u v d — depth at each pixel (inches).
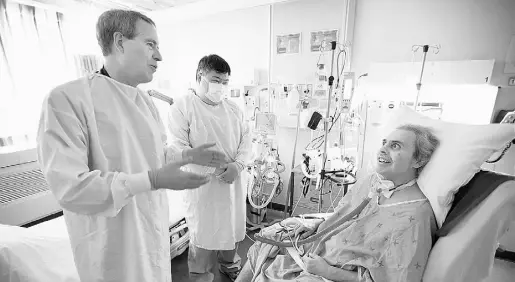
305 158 84.9
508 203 30.0
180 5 114.3
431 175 36.9
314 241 46.6
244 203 64.4
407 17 80.3
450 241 31.8
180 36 124.5
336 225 45.2
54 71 98.2
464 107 75.4
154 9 123.0
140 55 32.2
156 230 36.3
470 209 33.0
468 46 74.2
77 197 24.4
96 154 29.9
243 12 106.2
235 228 63.2
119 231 32.2
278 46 99.3
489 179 34.0
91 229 31.2
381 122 84.8
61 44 99.2
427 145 38.5
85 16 105.0
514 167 68.0
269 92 103.3
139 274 33.8
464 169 33.3
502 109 73.4
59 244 45.1
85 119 29.2
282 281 38.4
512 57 69.8
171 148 42.3
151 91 56.7
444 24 76.0
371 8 84.8
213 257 69.3
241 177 62.2
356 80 90.1
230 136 59.1
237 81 112.3
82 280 32.3
